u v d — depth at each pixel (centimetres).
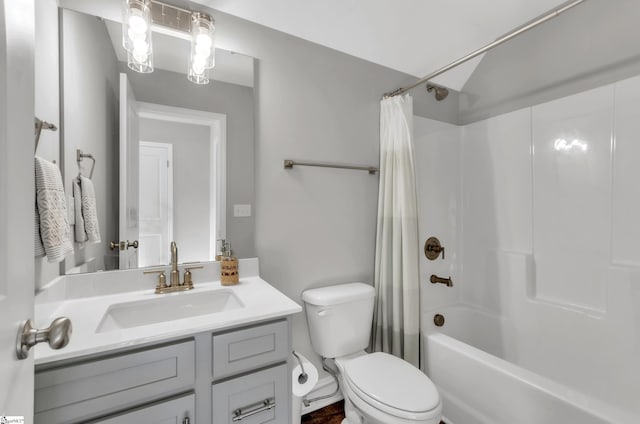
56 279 105
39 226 84
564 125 174
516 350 190
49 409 71
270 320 103
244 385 96
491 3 179
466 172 230
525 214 193
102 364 76
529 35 192
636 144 146
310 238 169
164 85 133
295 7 155
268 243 156
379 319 182
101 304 109
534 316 183
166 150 135
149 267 131
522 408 120
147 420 81
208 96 142
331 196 176
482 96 220
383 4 170
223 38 144
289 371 105
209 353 91
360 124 187
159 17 131
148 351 81
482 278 216
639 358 141
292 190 163
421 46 196
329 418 160
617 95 153
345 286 171
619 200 152
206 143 142
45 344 76
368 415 116
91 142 117
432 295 219
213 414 91
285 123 160
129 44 120
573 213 170
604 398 150
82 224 114
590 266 162
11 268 45
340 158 179
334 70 176
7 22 43
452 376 151
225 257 139
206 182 143
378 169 192
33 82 55
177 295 121
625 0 151
